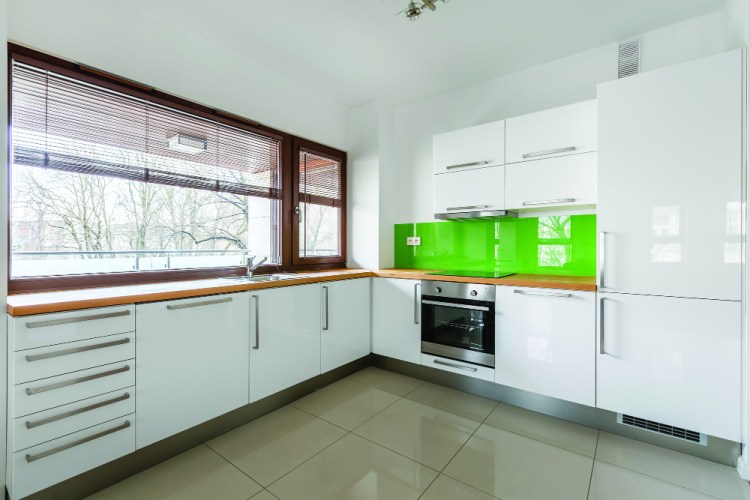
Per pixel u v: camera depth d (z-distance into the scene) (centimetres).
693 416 173
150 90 213
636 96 186
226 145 259
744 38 167
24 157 171
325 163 339
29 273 181
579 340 203
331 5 205
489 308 237
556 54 259
